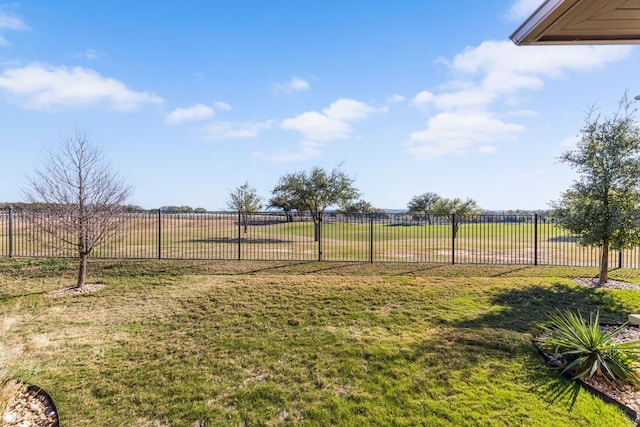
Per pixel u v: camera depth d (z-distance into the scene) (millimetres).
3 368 3539
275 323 5422
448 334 4898
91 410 3293
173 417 3199
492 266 9000
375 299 6426
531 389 3541
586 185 7270
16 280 7676
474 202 21375
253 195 20453
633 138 6895
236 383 3758
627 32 3439
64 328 5250
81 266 7238
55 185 8711
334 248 13211
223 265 8977
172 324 5406
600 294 6656
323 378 3834
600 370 3764
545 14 3166
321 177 15289
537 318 5527
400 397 3457
